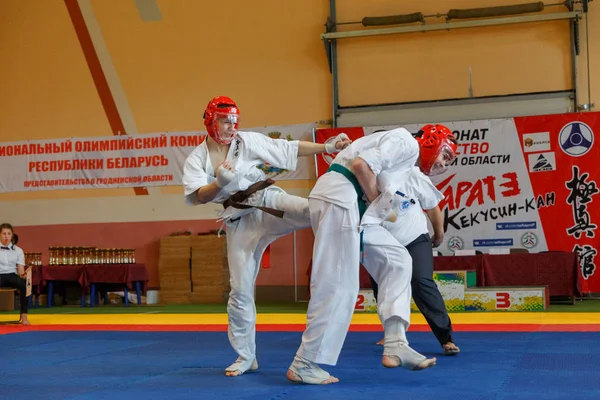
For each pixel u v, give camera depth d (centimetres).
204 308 1303
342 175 460
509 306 1052
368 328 839
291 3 1446
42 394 455
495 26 1335
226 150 512
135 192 1516
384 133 468
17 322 1048
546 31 1312
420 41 1368
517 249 1201
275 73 1448
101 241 1527
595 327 786
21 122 1579
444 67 1356
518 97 1318
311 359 459
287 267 1423
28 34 1580
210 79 1484
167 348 700
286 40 1445
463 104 1342
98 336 833
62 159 1553
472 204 1313
